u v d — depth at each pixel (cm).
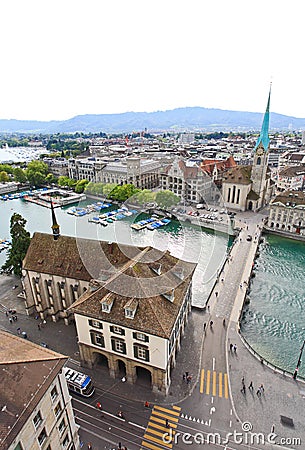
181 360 5391
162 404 4588
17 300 7212
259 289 8294
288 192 12625
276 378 5062
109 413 4450
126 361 4747
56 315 6319
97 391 4803
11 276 8412
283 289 8300
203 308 6781
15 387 2795
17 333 6025
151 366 4534
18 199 19338
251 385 4891
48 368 3120
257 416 4412
